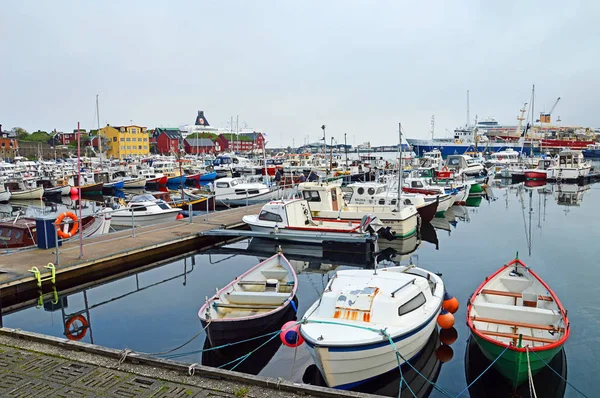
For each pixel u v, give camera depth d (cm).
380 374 964
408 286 1116
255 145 13238
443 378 1021
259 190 3853
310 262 2080
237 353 1127
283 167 6359
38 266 1579
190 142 12056
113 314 1420
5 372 828
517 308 1084
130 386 779
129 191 5778
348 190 3103
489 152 8650
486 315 1105
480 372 1039
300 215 2394
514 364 895
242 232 2197
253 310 1226
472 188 4359
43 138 12462
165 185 6181
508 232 2725
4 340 960
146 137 11231
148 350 1167
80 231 1694
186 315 1408
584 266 1916
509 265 1333
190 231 2283
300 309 1414
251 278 1439
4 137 10650
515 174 6091
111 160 8256
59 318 1393
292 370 1066
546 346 890
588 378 1006
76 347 910
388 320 990
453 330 1262
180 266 1988
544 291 1213
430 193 3447
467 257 2116
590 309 1406
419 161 6103
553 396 943
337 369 914
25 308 1488
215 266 1986
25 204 4788
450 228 2894
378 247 2373
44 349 916
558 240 2462
